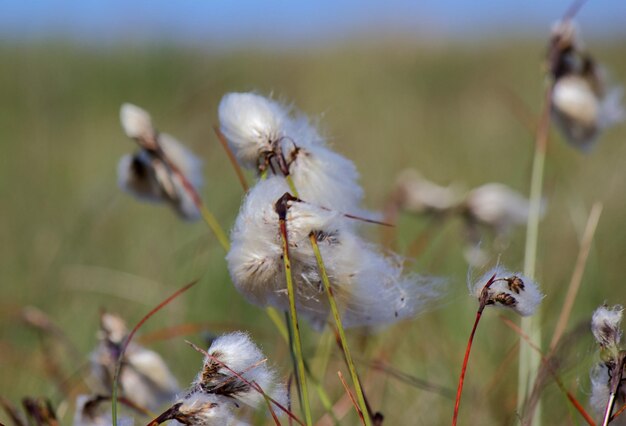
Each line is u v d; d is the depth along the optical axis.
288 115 0.58
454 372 0.75
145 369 0.63
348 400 0.70
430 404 0.72
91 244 1.06
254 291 0.55
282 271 0.54
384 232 0.82
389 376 0.72
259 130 0.56
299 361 0.54
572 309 0.79
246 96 0.57
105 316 0.63
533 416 0.64
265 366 0.54
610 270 0.87
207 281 0.89
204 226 1.04
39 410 0.62
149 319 0.83
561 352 0.65
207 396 0.53
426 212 0.84
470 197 0.78
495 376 0.70
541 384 0.63
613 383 0.54
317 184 0.56
